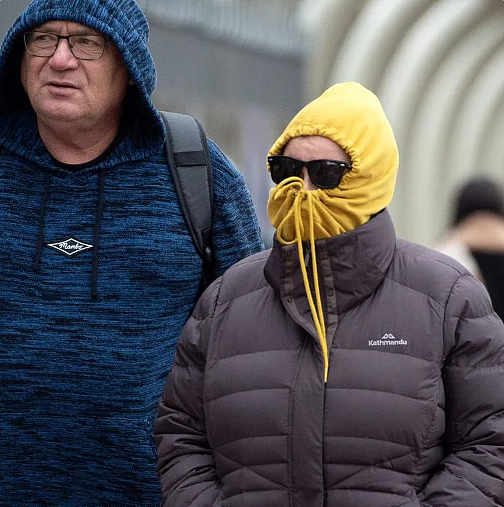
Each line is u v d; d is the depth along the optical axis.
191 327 7.48
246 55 19.11
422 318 6.83
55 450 8.68
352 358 6.78
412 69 32.44
